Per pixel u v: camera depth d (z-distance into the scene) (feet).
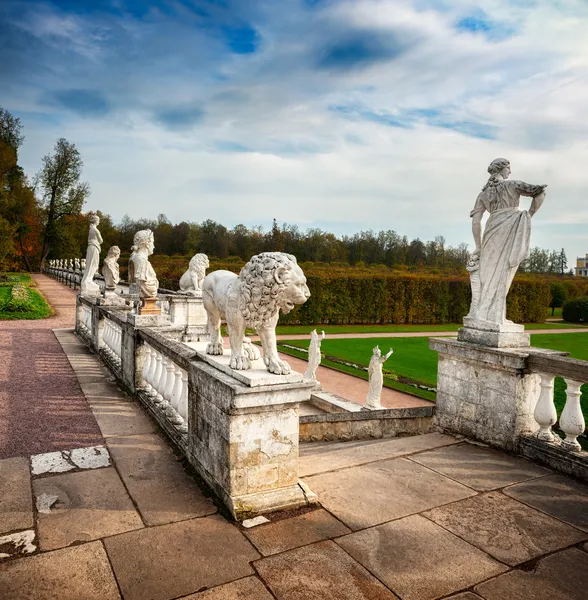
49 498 14.05
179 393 20.44
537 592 10.06
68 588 10.00
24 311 68.49
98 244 52.42
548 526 12.73
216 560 11.01
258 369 14.20
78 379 30.32
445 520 12.94
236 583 10.21
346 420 25.16
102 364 35.42
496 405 18.53
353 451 18.29
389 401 41.65
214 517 12.98
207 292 16.22
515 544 11.83
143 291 26.09
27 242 209.87
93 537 11.96
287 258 13.64
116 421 21.66
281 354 64.18
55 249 215.51
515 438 17.79
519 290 126.82
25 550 11.35
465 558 11.19
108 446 18.45
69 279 143.84
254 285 13.44
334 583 10.22
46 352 39.88
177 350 18.79
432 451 18.17
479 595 9.93
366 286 110.93
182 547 11.53
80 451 17.89
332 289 107.76
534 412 17.48
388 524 12.69
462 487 15.02
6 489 14.62
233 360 14.34
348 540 11.89
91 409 23.59
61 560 10.96
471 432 19.71
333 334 90.07
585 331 108.47
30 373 31.78
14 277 157.89
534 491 14.79
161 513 13.19
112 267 58.75
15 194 186.70
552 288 158.30
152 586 10.09
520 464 16.88
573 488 15.03
